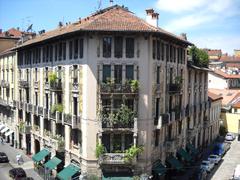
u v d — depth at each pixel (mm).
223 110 72250
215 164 48500
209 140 62406
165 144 40594
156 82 37125
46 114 44000
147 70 35125
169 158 41625
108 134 35125
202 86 55938
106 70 34906
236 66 109562
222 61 109750
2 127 66312
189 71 48625
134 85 34375
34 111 48406
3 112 67812
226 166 48062
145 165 35812
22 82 53000
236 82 86688
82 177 35250
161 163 39688
